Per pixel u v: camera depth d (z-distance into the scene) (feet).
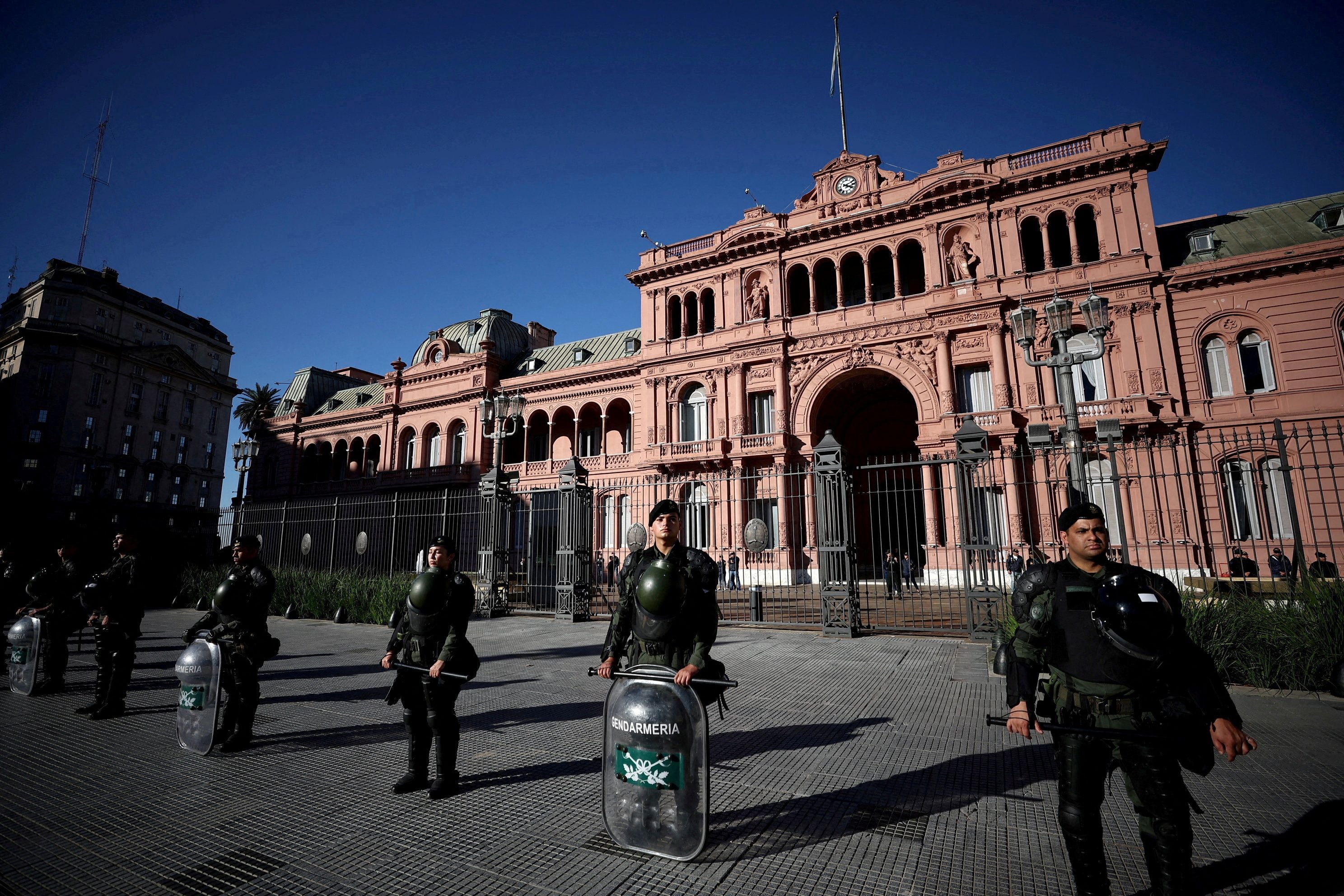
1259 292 68.80
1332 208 71.05
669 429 100.42
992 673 24.72
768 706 20.27
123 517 154.61
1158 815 7.60
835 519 36.73
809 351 91.35
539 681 24.97
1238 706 20.03
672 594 10.80
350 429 140.77
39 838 11.37
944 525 80.28
